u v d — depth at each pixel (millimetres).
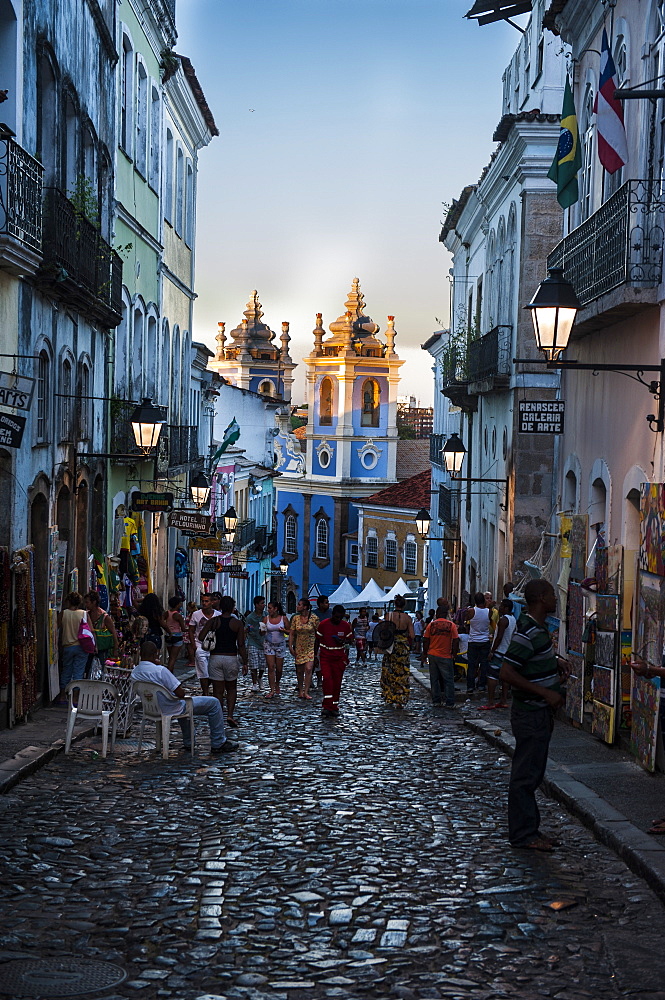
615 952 6871
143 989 6258
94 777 11930
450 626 19500
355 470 84125
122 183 24156
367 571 73125
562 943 7020
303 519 85750
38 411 16312
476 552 31188
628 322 14961
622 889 8109
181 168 33125
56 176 17141
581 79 18609
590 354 17422
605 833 9344
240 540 49281
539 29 24375
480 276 31547
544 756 9297
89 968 6539
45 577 16703
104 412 22172
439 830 9844
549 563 20234
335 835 9602
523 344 23438
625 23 15578
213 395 42281
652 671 10258
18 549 15062
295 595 82938
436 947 6918
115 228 23094
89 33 19859
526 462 23281
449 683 19438
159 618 19344
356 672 27750
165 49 28562
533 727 9258
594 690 14031
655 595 11734
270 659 20641
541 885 8164
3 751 12602
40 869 8453
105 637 17344
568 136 16516
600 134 14266
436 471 47156
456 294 38031
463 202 31969
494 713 17656
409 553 69438
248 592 54375
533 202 23328
